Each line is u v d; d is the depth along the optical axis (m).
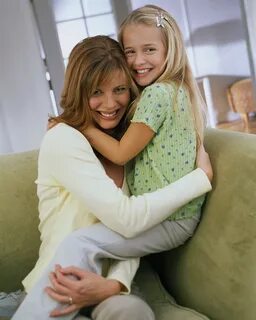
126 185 1.17
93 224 1.09
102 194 1.01
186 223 1.12
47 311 0.94
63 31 2.61
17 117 2.58
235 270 1.02
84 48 1.07
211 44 2.75
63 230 1.08
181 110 1.09
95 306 1.00
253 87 2.71
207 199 1.14
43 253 1.10
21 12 2.48
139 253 1.08
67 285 0.95
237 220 1.03
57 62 2.62
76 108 1.09
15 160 1.48
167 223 1.10
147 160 1.11
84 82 1.06
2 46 2.48
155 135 1.09
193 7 2.68
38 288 0.98
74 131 1.06
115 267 1.05
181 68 1.14
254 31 2.57
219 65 2.78
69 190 1.04
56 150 1.04
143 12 1.15
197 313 1.09
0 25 2.45
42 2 2.52
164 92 1.06
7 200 1.40
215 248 1.08
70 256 1.00
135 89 1.16
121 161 1.08
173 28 1.15
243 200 1.03
